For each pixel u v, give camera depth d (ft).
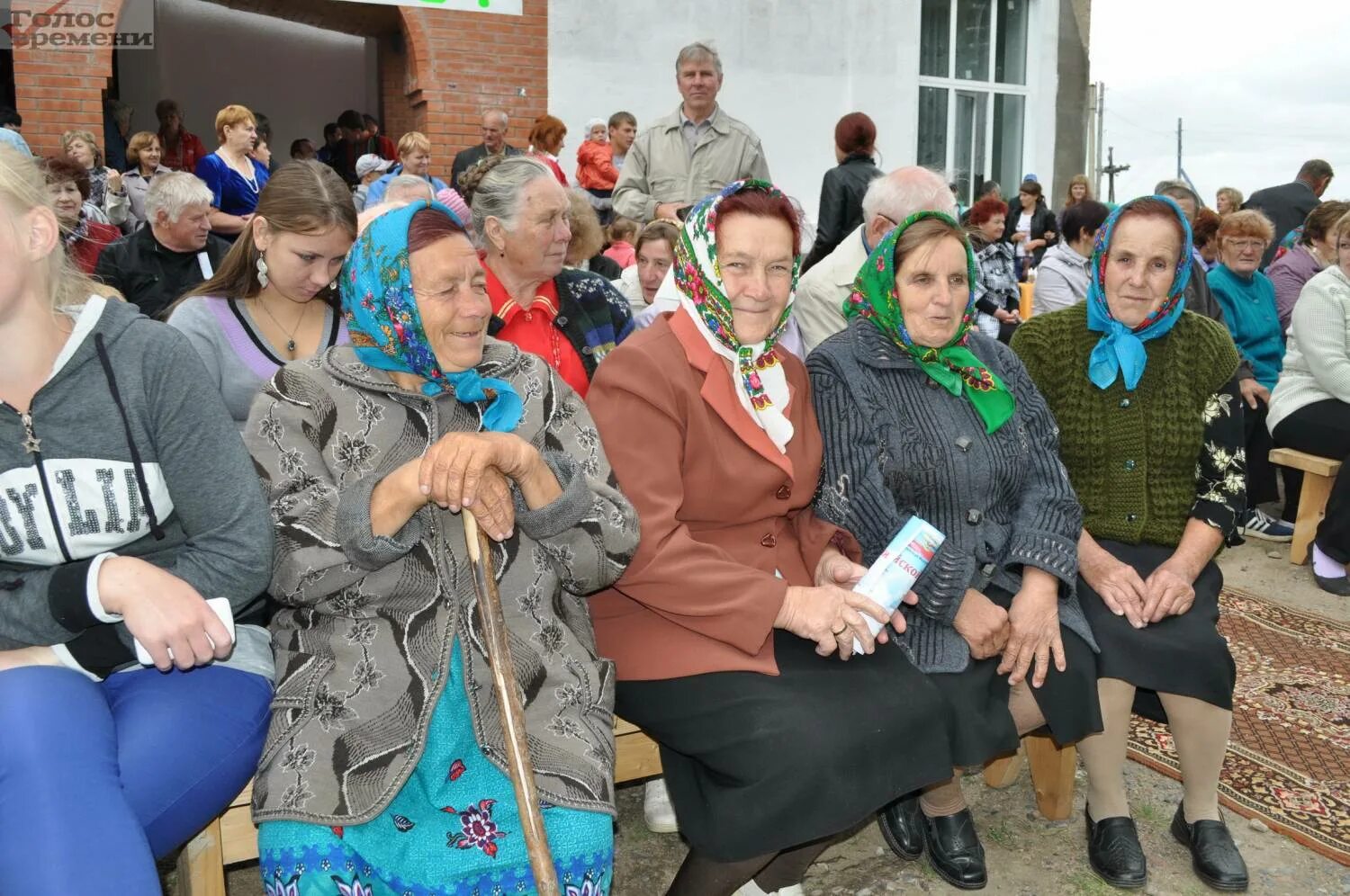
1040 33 32.99
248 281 8.92
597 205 25.04
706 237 7.20
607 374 7.34
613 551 6.47
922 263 7.78
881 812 8.88
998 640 7.65
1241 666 12.42
